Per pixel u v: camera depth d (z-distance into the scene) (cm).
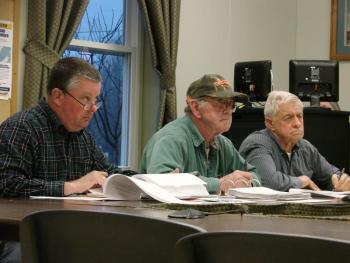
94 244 117
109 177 216
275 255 91
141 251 110
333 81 452
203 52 530
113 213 113
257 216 180
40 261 124
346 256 85
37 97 391
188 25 516
